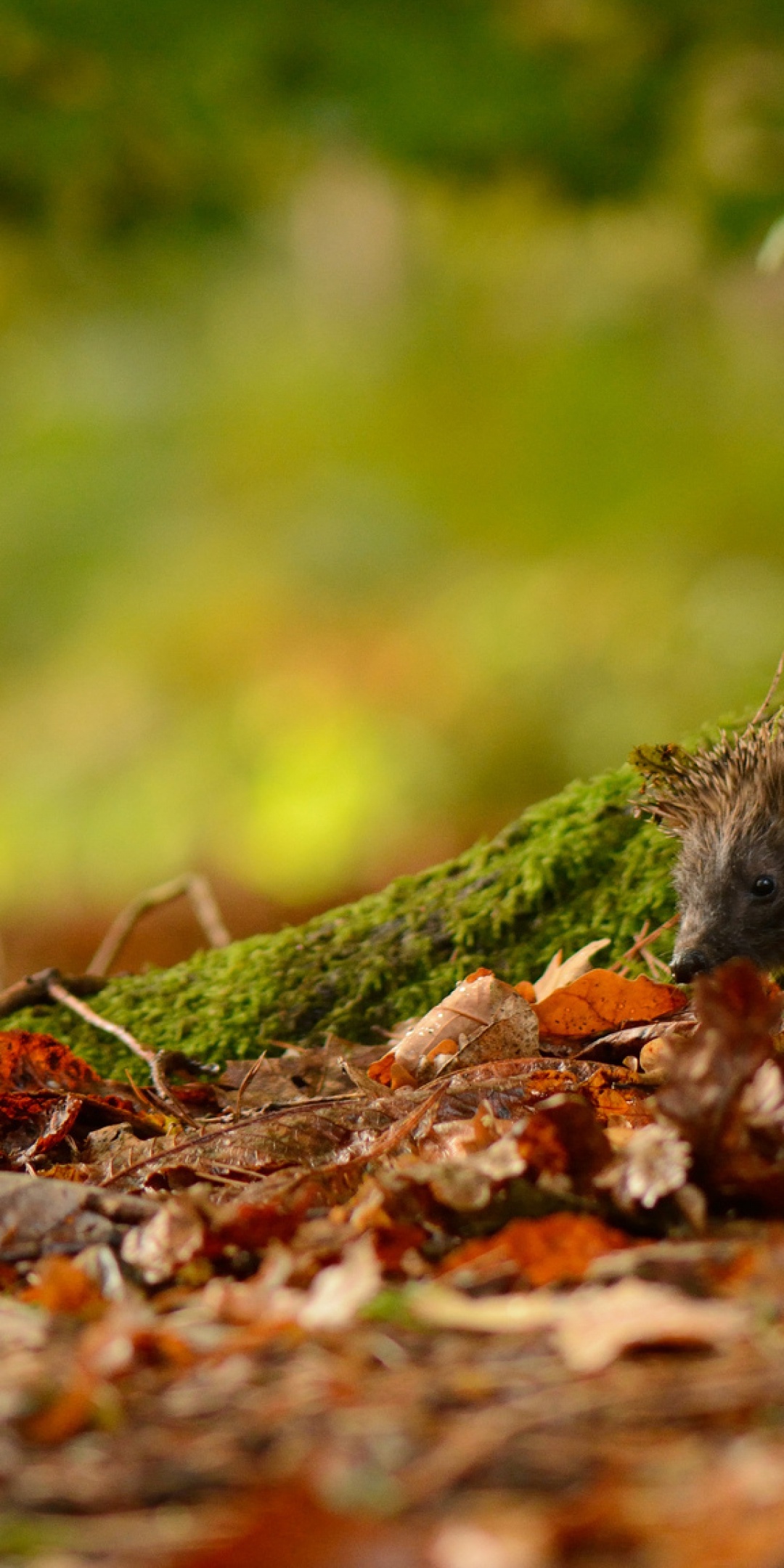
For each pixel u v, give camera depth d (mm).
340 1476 2383
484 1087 5109
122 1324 3014
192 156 14445
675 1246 3346
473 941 7500
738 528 20578
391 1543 2166
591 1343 2793
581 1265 3289
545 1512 2238
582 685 19406
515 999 5918
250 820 19516
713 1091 3682
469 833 19047
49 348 23188
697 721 18391
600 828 7719
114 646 21406
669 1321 2832
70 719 20766
